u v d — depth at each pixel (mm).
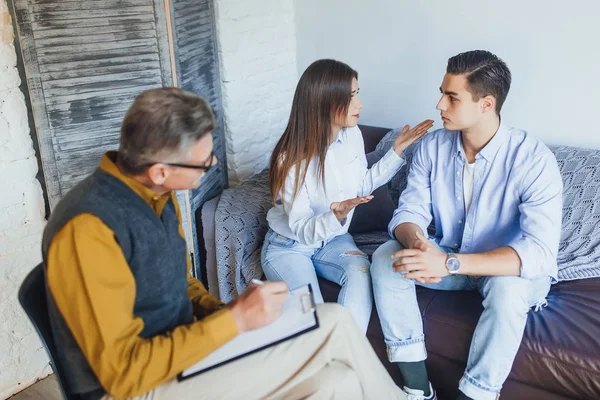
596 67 2268
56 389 2164
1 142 1939
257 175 2627
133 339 1192
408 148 2430
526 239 1753
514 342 1701
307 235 1893
